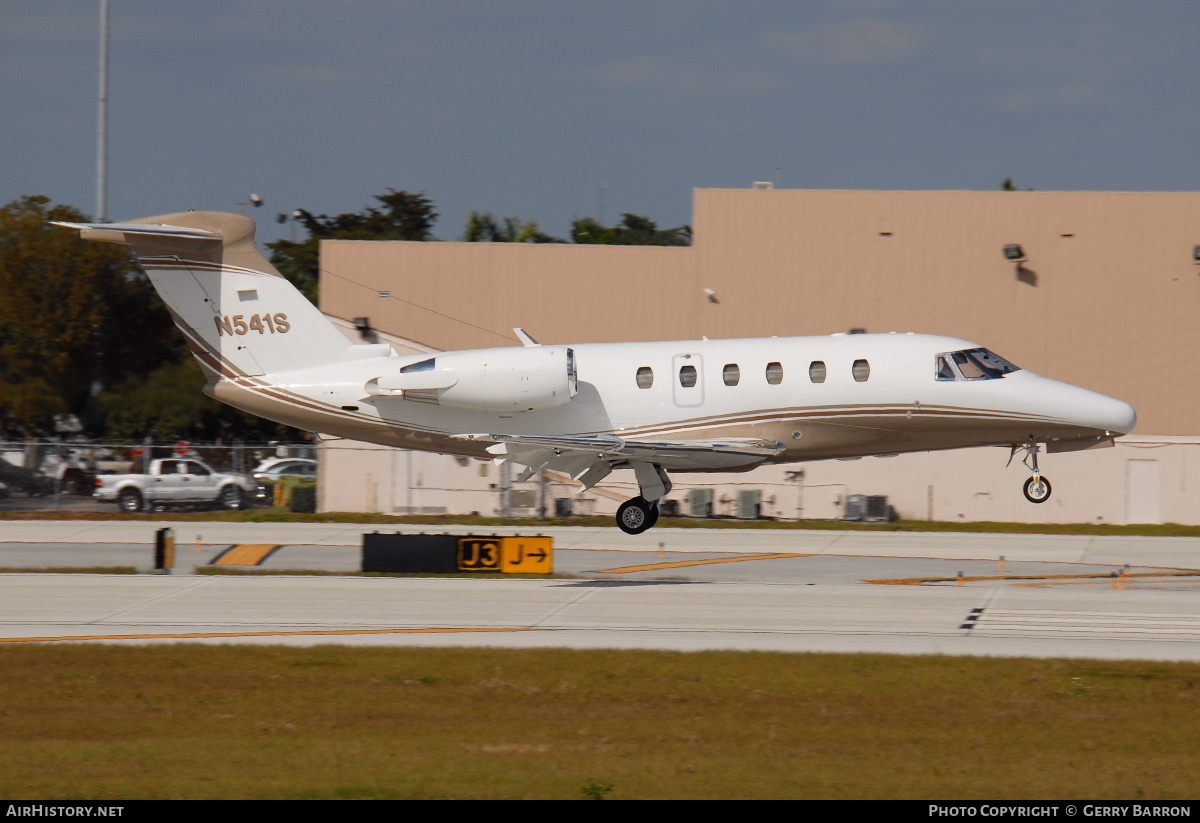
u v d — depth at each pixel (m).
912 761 40.81
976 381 84.38
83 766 40.38
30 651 58.34
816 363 84.56
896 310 137.75
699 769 39.78
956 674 52.66
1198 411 132.62
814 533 117.25
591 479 87.19
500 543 86.56
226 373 91.19
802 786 37.94
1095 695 49.28
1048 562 95.31
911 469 133.75
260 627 65.75
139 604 73.00
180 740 43.88
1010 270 135.75
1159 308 133.25
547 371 84.88
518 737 44.06
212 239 89.19
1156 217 133.38
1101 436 86.25
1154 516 129.50
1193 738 43.66
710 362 85.62
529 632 63.50
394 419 89.75
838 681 51.72
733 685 51.22
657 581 83.75
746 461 83.75
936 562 95.31
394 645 59.91
